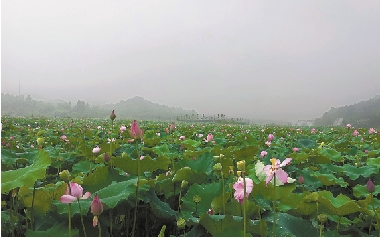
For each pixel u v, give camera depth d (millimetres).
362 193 3840
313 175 4613
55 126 18203
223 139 8984
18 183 2326
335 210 2684
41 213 2787
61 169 5320
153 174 4621
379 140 11062
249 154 3660
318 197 2641
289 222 2650
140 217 3305
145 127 16109
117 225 2871
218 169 2848
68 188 2277
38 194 2641
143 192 3082
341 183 4172
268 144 7840
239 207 2734
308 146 9375
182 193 3818
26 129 12977
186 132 11914
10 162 3910
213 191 3256
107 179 3145
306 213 2902
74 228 2428
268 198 2852
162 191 3787
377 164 5180
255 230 2354
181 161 4176
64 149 7336
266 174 2328
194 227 2586
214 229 2410
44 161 2518
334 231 2555
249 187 2348
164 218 3057
